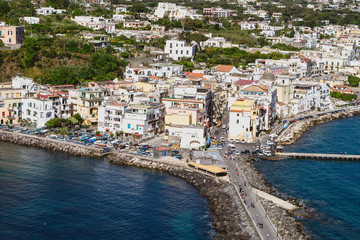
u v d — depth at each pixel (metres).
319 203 181.50
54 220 165.25
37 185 195.12
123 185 197.75
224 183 195.25
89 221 165.38
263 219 161.62
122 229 160.12
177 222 165.38
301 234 153.00
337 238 152.62
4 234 154.50
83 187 194.50
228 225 160.38
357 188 199.25
